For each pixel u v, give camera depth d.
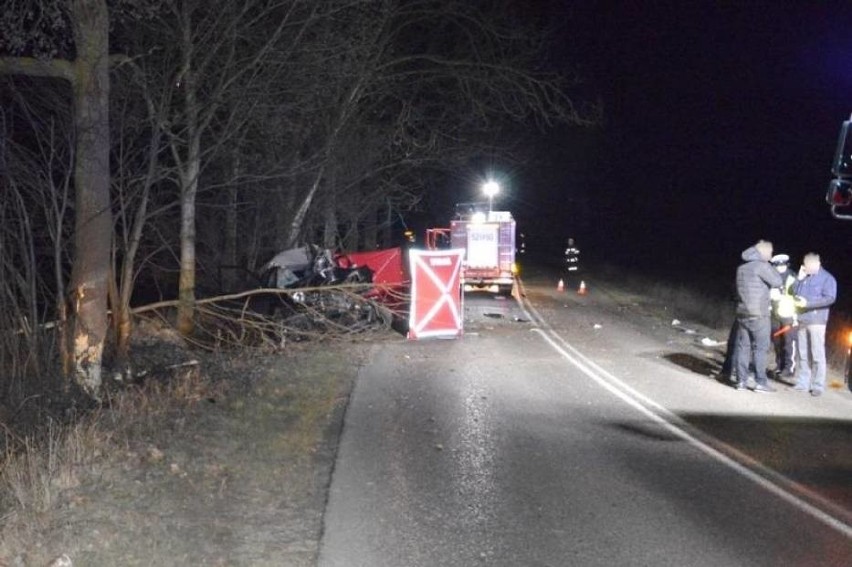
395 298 20.61
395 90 24.91
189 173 15.98
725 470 9.40
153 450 8.74
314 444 10.10
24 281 11.94
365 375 15.02
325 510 7.80
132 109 15.06
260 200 23.34
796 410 12.74
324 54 17.14
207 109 15.91
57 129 13.29
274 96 16.95
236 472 8.59
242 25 15.78
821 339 13.93
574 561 6.79
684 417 12.12
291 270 19.84
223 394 12.16
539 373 15.70
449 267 20.06
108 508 7.12
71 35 12.17
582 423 11.63
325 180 25.34
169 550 6.50
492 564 6.70
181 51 15.02
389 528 7.41
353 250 30.89
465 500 8.20
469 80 23.58
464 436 10.74
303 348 17.27
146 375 13.71
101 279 12.07
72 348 11.88
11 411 10.09
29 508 6.85
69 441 8.34
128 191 15.58
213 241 23.58
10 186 12.04
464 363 16.67
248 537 7.03
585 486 8.73
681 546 7.12
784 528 7.58
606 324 23.77
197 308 16.14
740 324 14.30
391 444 10.23
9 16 11.22
